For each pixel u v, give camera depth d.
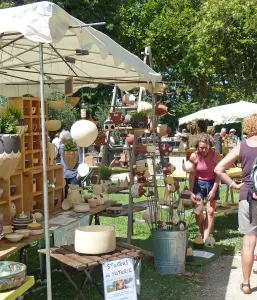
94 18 23.09
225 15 20.98
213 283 5.13
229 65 22.38
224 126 25.70
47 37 3.29
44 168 3.50
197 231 7.47
